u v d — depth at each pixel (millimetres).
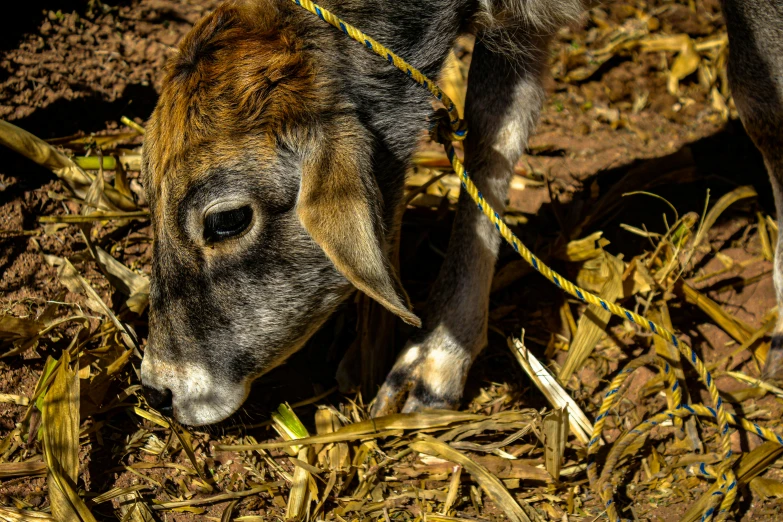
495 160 1554
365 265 1328
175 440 1497
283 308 1425
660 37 2092
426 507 1466
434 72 1466
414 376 1531
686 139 1932
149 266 1654
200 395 1431
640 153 1901
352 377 1567
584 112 1979
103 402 1516
